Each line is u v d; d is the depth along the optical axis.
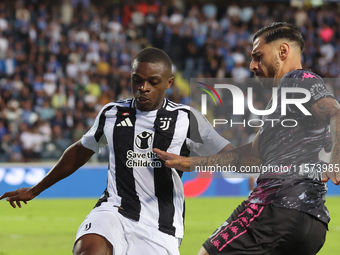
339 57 70.69
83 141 13.26
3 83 56.44
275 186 10.85
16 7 63.50
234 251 10.92
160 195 12.71
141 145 12.83
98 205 12.85
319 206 10.80
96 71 61.31
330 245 25.72
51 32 63.16
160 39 66.56
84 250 11.45
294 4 74.00
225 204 41.25
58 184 45.91
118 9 68.69
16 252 23.89
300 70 11.02
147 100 12.68
